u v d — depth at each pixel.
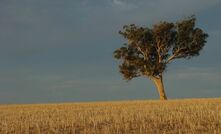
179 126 30.31
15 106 69.81
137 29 87.75
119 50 88.62
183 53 89.19
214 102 56.16
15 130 31.52
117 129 29.59
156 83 90.06
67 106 62.78
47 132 30.64
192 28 87.75
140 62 87.56
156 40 88.50
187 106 47.09
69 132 30.20
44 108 58.53
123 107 52.00
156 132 28.62
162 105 53.09
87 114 40.75
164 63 89.50
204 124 30.58
